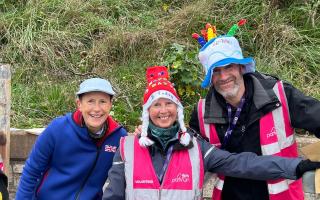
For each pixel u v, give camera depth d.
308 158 1.88
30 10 4.46
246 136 2.04
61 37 4.24
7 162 3.09
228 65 2.01
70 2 4.54
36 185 2.28
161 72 2.05
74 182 2.23
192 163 1.95
